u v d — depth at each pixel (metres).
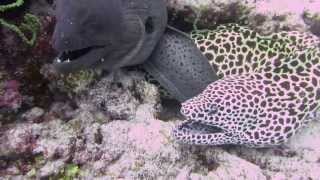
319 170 0.49
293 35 0.55
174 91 0.56
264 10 0.55
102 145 0.47
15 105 0.50
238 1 0.54
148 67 0.56
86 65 0.45
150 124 0.49
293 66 0.52
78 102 0.52
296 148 0.51
